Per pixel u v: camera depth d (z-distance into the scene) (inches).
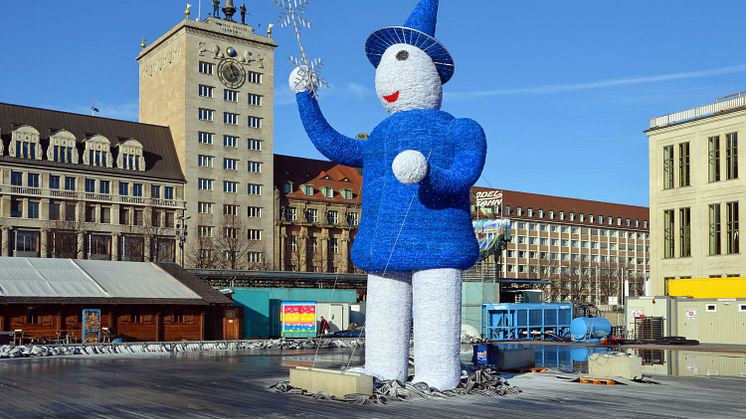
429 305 829.2
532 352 1233.4
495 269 2851.9
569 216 6161.4
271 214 4751.5
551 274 5821.9
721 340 2097.7
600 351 1755.7
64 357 1473.9
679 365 1397.6
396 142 844.0
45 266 1968.5
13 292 1749.5
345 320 2532.0
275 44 4852.4
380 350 841.5
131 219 4190.5
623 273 5152.6
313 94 877.2
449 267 831.7
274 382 969.5
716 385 996.6
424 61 860.0
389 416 679.7
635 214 6678.2
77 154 4077.3
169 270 2171.5
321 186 5157.5
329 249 5093.5
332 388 804.0
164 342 1788.9
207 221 4471.0
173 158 4468.5
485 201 3161.9
